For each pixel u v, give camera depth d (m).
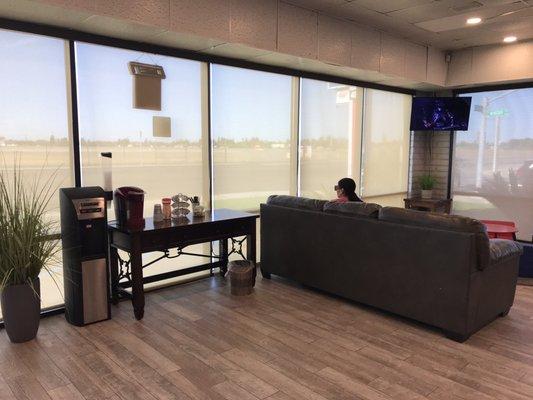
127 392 2.44
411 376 2.62
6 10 2.98
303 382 2.55
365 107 6.25
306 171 5.51
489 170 6.75
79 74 3.52
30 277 3.01
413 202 6.88
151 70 3.89
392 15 4.73
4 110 3.18
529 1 4.26
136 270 3.38
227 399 2.37
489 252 3.03
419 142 7.29
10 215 2.88
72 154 3.53
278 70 4.96
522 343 3.07
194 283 4.35
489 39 5.78
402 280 3.33
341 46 4.88
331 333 3.22
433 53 6.27
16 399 2.37
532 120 6.24
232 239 4.39
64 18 3.16
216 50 4.16
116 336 3.14
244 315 3.54
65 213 3.23
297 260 4.13
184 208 3.96
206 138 4.41
